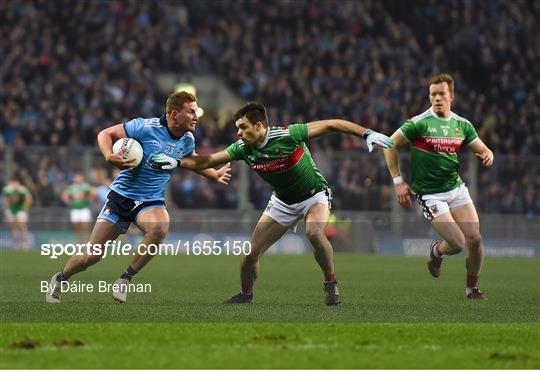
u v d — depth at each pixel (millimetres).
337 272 74000
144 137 42844
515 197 112875
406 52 148000
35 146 125562
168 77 145750
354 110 132750
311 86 138625
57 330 35312
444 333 35781
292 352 31188
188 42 147625
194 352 31047
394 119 132625
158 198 44094
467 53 149000
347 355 30797
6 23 145000
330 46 148625
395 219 111500
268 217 45188
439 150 48500
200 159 43969
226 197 115500
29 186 112188
